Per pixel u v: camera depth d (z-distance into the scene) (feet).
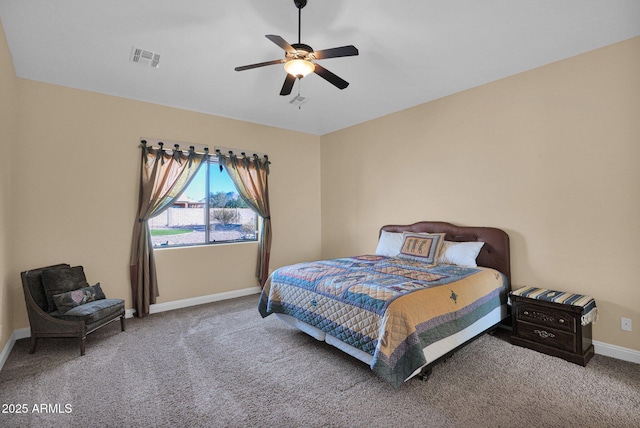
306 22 7.91
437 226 12.74
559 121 9.78
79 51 9.14
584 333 8.36
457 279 8.89
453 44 8.95
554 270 9.88
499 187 11.17
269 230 16.22
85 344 9.55
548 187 10.00
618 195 8.70
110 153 12.10
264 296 10.96
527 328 9.17
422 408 6.42
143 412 6.33
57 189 11.01
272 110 14.38
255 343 9.73
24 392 7.03
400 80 11.30
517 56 9.59
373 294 7.61
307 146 18.16
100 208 11.86
